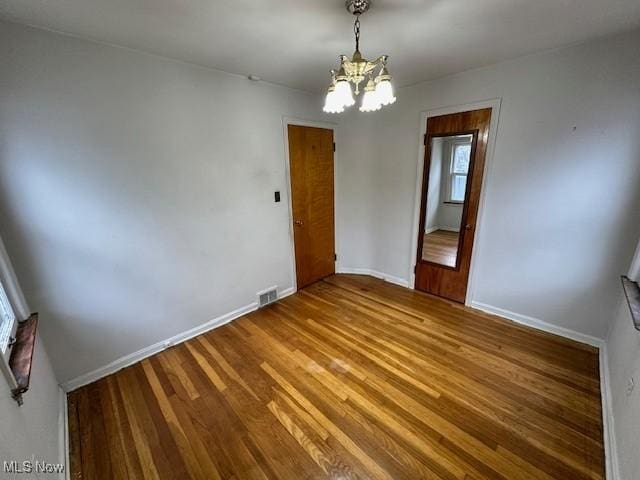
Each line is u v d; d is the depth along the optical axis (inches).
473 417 63.6
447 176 109.7
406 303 117.6
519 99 86.4
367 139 128.6
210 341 95.8
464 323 101.3
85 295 74.7
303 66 87.5
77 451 59.0
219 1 52.8
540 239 90.8
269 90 104.2
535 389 70.8
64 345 72.9
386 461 54.9
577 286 86.6
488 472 52.3
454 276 115.3
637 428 45.2
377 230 137.9
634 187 73.4
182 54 77.1
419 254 124.7
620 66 70.1
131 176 77.4
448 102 101.8
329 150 131.9
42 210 65.6
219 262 101.8
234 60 82.1
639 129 70.4
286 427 63.0
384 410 66.3
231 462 56.0
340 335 96.9
